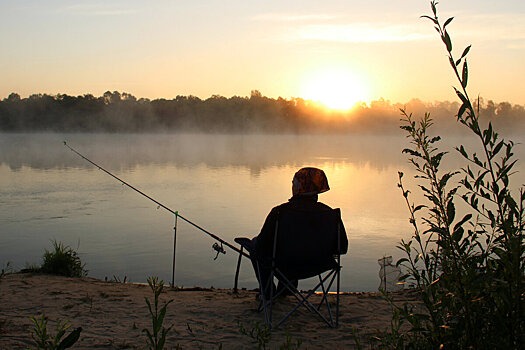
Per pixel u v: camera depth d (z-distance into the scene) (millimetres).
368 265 11477
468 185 2381
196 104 166000
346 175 39781
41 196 25375
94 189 28594
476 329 2316
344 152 83125
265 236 4434
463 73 2135
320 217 4375
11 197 24953
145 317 4789
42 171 40219
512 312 2258
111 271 11219
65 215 19547
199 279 10539
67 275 7227
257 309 4969
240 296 5711
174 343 4098
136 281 10250
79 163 49250
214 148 89125
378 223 17328
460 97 2164
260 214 20000
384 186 30828
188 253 13125
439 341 2391
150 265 11820
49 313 4910
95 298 5492
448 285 2367
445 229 2410
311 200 4508
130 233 15977
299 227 4355
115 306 5164
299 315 4824
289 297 5422
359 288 9570
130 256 12750
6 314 4852
